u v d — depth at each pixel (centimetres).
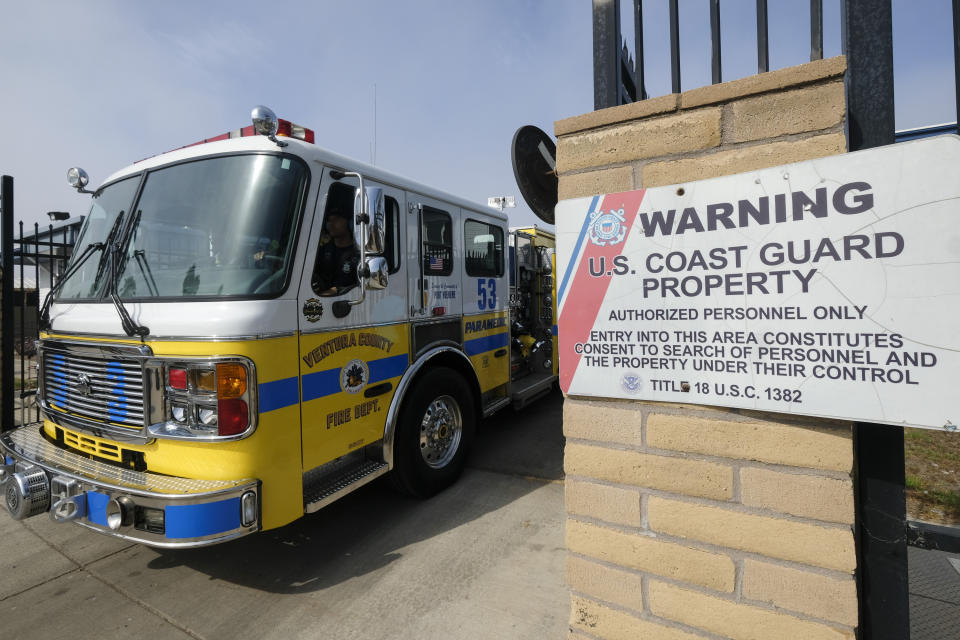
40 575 288
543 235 672
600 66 167
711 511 141
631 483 153
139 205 303
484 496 383
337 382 300
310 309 282
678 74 157
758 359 130
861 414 118
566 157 163
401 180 370
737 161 137
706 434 141
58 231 548
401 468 357
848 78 131
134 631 240
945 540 123
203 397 243
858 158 117
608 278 152
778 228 126
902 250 113
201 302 253
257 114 268
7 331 488
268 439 253
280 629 239
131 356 260
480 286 474
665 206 142
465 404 425
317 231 292
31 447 300
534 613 242
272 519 255
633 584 154
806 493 129
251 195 271
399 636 230
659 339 144
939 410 111
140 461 263
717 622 141
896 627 128
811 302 123
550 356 647
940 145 109
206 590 271
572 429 162
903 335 113
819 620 129
